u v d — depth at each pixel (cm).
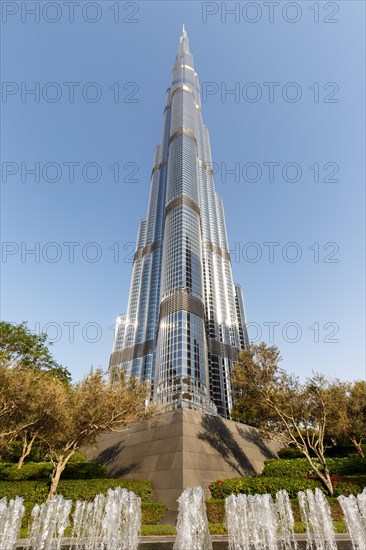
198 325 7700
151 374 9431
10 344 2672
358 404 2275
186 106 14750
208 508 1562
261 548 1070
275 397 1986
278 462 2236
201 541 988
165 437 2302
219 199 14062
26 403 1620
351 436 2439
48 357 2903
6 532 1015
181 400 3105
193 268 8706
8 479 2073
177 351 6944
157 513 1681
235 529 1187
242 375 2094
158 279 11356
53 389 1792
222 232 12850
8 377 1625
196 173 11988
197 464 2067
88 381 1919
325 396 1981
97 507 1475
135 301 11738
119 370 2166
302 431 2898
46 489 1655
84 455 2925
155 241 12525
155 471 2103
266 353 2109
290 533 1240
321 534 1214
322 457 1805
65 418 1733
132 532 1292
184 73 17575
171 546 1095
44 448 2470
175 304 7831
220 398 8575
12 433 1675
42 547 1093
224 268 11706
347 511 1122
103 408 1820
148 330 10444
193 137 13338
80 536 1266
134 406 1980
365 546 1061
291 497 1648
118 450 2634
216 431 2475
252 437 2859
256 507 1197
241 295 12612
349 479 1712
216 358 9238
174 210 10156
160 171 14638
